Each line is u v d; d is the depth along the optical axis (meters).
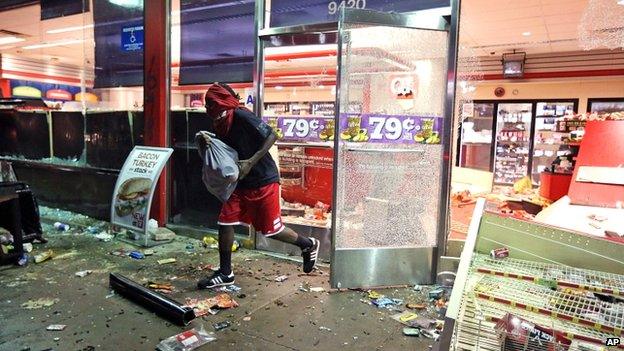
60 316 2.86
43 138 6.30
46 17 6.35
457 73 3.53
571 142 6.39
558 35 8.68
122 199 4.62
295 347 2.53
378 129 3.43
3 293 3.23
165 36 4.89
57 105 7.32
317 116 4.49
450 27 3.43
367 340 2.63
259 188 3.35
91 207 5.76
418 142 3.51
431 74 3.49
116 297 3.19
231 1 4.42
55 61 14.81
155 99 4.95
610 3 4.21
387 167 3.49
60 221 5.55
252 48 4.34
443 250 3.58
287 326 2.80
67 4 6.01
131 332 2.66
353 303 3.19
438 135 3.54
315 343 2.58
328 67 7.49
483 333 1.68
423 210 3.58
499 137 11.09
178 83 4.91
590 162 4.24
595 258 2.32
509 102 10.89
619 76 9.53
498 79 10.78
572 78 10.02
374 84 3.42
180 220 5.00
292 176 4.81
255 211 3.41
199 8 4.65
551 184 6.21
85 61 5.87
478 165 11.38
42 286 3.38
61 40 10.77
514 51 10.23
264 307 3.09
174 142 4.97
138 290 3.09
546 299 1.92
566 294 1.97
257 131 3.25
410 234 3.58
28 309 2.96
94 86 5.75
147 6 4.93
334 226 3.40
